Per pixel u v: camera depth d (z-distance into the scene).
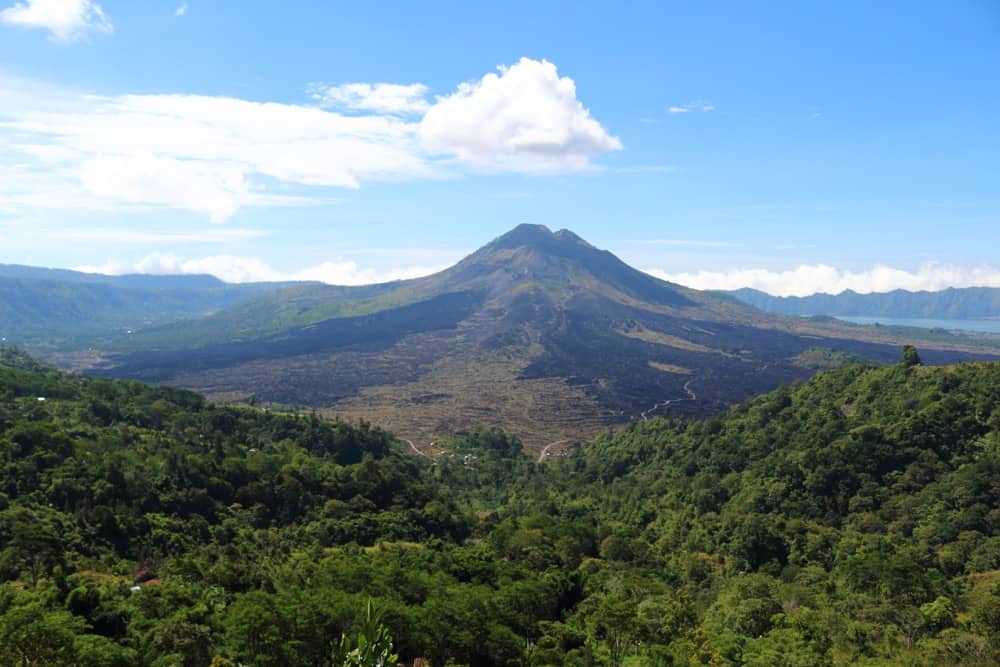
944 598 72.81
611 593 91.62
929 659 62.28
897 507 101.50
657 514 134.62
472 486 180.88
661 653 65.50
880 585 80.25
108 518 89.31
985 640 62.97
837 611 76.31
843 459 112.88
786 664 63.69
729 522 111.56
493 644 65.00
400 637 63.50
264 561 91.25
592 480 176.50
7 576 70.88
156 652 57.47
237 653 58.34
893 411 124.88
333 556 96.12
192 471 111.88
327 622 61.28
